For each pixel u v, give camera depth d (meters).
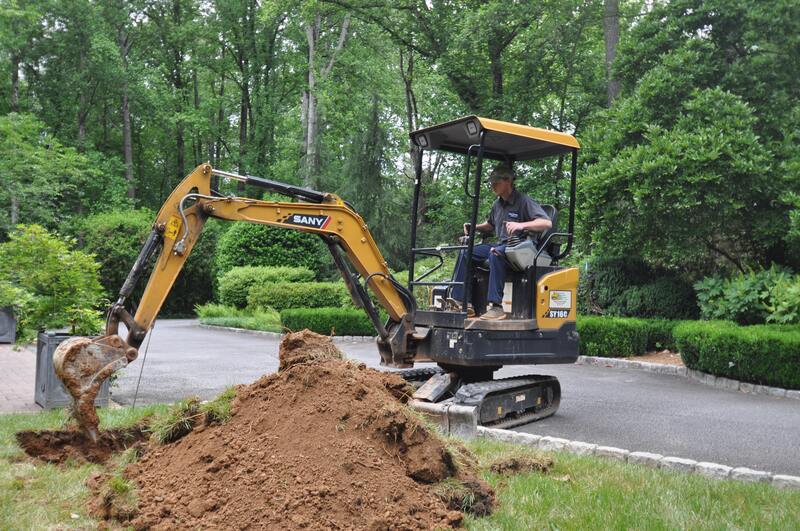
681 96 14.05
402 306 7.55
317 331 18.02
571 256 16.14
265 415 4.65
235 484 4.09
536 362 7.47
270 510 3.82
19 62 36.59
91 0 38.53
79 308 7.96
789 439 6.86
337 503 3.87
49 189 26.33
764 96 13.94
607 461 5.64
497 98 22.97
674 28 14.86
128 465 4.76
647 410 8.45
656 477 5.14
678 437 6.95
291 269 25.08
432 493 4.21
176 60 42.62
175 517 3.94
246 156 39.94
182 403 5.18
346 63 32.12
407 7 24.69
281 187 6.77
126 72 38.09
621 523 4.10
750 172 12.30
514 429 7.34
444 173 24.95
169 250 5.91
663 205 12.67
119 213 32.25
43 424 6.39
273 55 40.72
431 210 26.67
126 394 9.04
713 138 12.45
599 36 23.62
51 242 8.27
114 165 39.28
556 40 21.78
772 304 11.88
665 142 12.80
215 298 31.12
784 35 13.88
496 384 7.27
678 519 4.19
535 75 22.70
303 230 6.84
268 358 13.38
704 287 12.95
